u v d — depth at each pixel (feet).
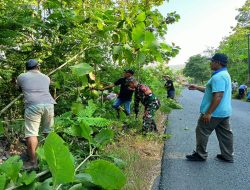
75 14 17.54
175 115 40.88
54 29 18.26
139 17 12.59
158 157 20.67
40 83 17.89
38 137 18.04
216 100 19.40
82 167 12.40
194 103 61.36
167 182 16.38
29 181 9.34
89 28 18.19
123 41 13.73
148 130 25.64
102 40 17.17
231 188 15.97
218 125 20.42
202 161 20.26
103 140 13.55
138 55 12.44
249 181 16.93
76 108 16.61
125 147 20.72
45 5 18.35
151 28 14.88
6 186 9.35
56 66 20.22
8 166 9.49
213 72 19.90
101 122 13.38
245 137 28.17
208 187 16.02
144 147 22.27
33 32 18.06
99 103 24.23
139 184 15.02
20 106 21.30
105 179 9.88
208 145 24.47
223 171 18.43
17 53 19.77
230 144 20.33
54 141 7.52
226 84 19.61
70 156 7.84
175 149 22.81
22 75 17.89
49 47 19.27
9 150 19.38
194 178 17.17
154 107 26.03
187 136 27.35
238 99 89.81
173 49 15.69
